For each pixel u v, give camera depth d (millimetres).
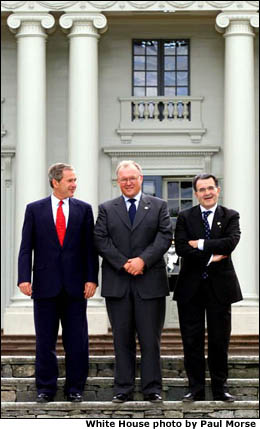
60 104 28922
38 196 27359
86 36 27422
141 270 14203
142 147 28797
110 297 14336
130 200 14438
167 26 29062
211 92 29125
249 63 27594
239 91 27516
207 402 14250
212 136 29000
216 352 14406
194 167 28875
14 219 28359
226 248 14312
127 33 29125
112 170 28844
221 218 14500
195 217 14516
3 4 27281
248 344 24938
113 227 14336
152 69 29172
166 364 15414
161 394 14805
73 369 14453
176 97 28969
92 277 14484
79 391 14453
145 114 29000
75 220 14492
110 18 28297
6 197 28672
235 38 27531
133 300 14328
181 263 14625
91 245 14531
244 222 27219
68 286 14430
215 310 14391
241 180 27359
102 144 28953
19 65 27578
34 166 27359
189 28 29109
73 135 27422
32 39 27484
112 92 29094
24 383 14898
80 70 27406
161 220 14383
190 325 14461
